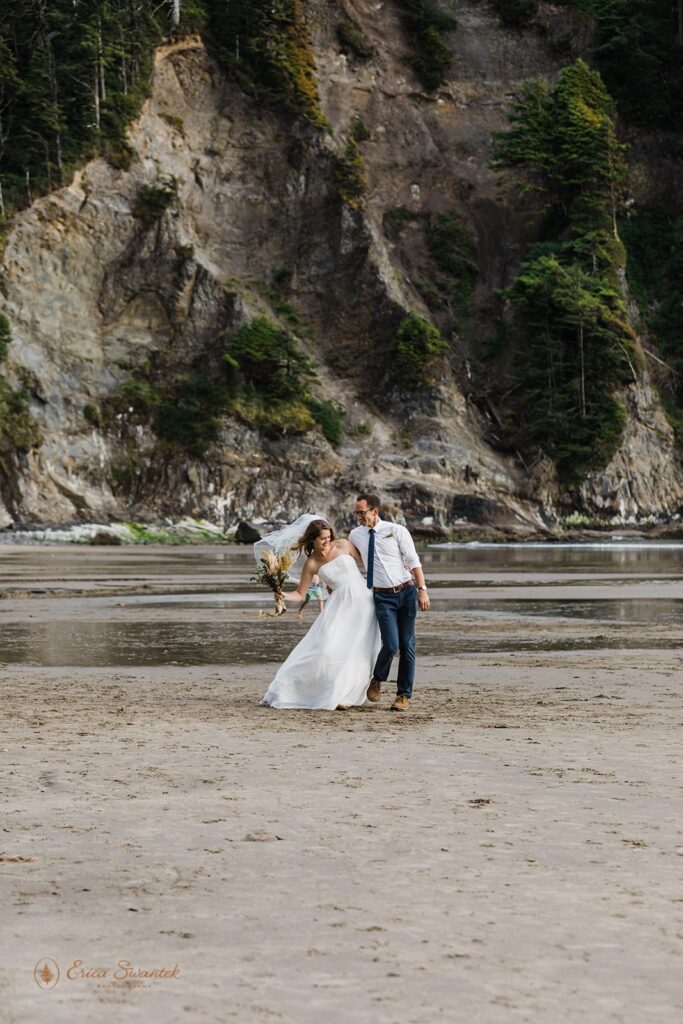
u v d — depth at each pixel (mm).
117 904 4879
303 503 91375
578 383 100688
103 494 90688
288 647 17297
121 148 101375
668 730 9641
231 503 91625
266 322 97000
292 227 107312
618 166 111000
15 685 12938
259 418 94062
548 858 5598
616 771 7785
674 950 4336
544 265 103125
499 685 12914
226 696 12023
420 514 90375
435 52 117875
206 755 8414
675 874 5332
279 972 4113
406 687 11078
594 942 4418
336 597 11312
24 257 95625
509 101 118312
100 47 101188
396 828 6180
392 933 4520
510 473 99125
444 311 108062
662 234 114188
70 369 94188
